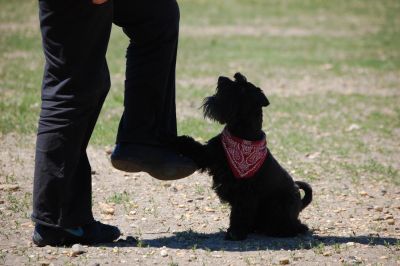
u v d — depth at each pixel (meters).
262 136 10.38
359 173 15.46
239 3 57.84
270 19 50.19
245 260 9.18
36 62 29.44
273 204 10.59
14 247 9.32
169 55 9.72
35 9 49.69
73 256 9.01
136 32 9.58
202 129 18.94
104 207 11.78
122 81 26.56
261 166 10.20
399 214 12.35
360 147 18.09
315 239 10.55
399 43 40.59
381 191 13.95
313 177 14.88
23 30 39.44
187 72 29.47
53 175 8.98
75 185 9.33
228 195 10.32
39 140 9.01
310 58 34.81
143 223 11.09
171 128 10.25
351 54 36.56
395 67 33.03
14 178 13.32
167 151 10.05
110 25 8.92
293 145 17.94
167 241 10.05
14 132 17.33
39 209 9.16
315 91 26.73
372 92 26.97
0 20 43.38
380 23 49.31
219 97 10.23
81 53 8.71
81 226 9.54
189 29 43.94
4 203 11.70
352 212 12.38
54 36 8.67
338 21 50.09
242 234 10.33
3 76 25.44
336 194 13.65
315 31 45.06
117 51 34.16
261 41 40.09
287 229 10.65
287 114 22.23
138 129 9.80
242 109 10.17
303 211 12.35
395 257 9.56
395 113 22.95
